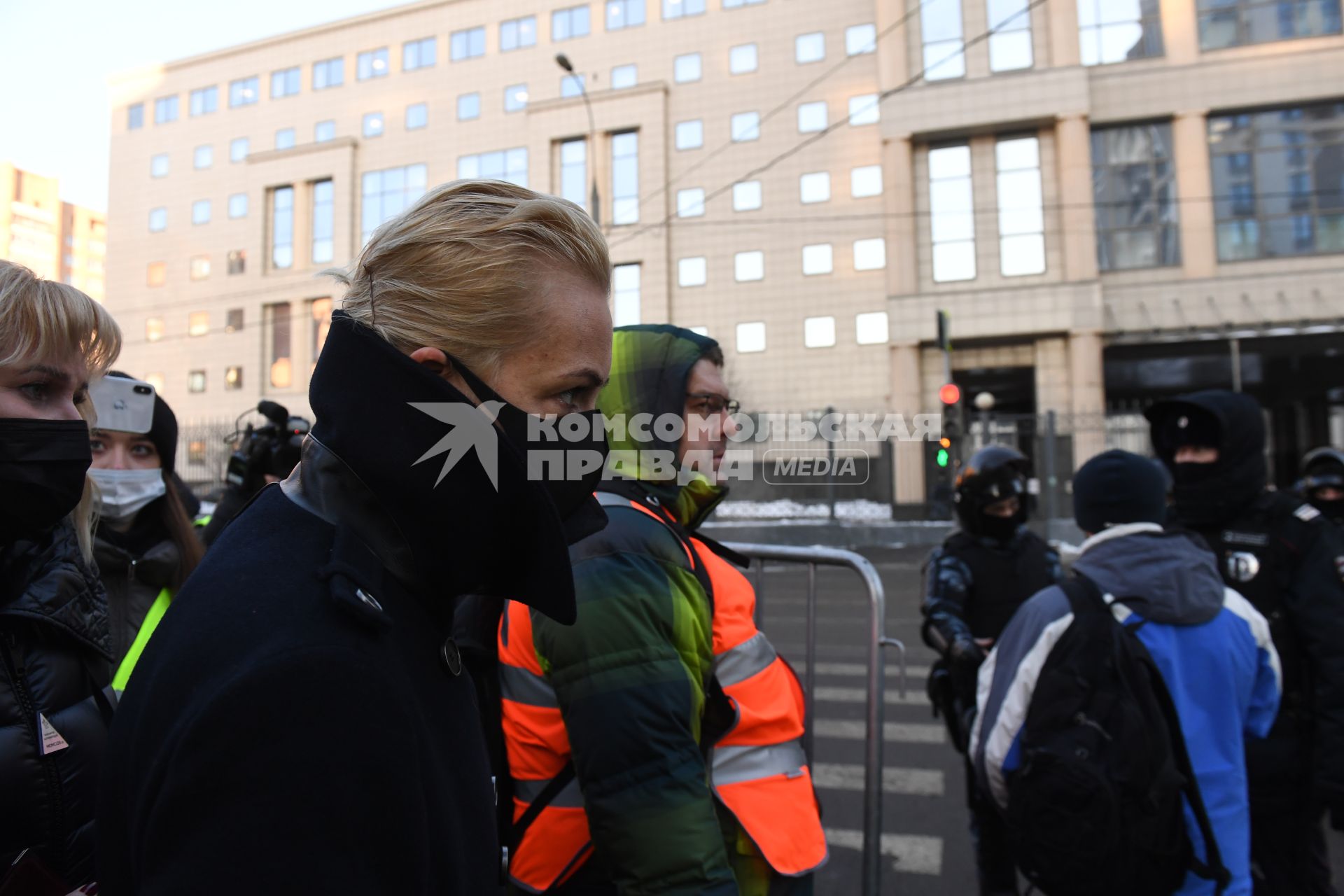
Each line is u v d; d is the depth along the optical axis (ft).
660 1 89.71
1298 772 7.02
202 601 2.10
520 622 4.26
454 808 2.29
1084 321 65.16
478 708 2.77
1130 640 5.85
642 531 4.11
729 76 86.79
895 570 40.47
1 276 3.51
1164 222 66.28
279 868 1.74
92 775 4.06
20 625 3.92
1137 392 79.30
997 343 68.85
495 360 2.39
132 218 113.19
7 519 3.53
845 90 83.61
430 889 2.09
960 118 67.31
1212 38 65.72
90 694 4.25
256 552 2.21
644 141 87.10
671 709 3.73
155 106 113.09
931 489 53.01
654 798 3.61
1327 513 14.42
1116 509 6.50
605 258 2.60
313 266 102.01
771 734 4.54
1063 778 5.44
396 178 99.86
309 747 1.84
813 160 84.02
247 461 8.85
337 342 2.34
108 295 113.09
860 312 81.97
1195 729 5.97
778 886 4.38
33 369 3.52
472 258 2.33
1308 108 64.39
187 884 1.71
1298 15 64.18
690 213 86.63
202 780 1.78
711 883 3.61
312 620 2.04
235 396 104.58
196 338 107.65
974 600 10.16
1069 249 65.87
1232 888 5.79
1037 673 5.98
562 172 89.61
